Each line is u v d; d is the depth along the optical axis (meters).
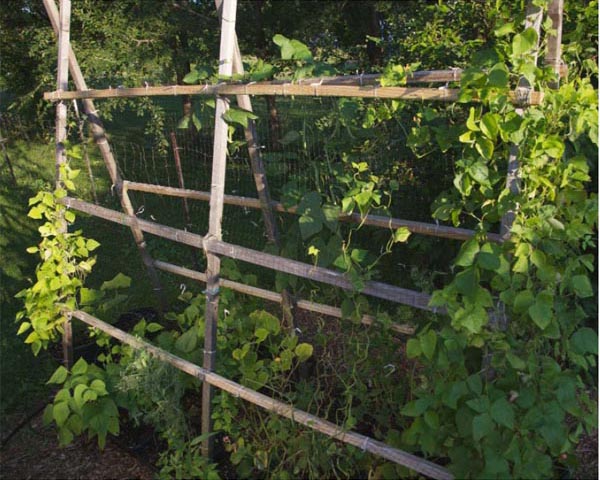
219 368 2.87
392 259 3.67
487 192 1.80
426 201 3.44
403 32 5.16
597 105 1.86
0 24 8.21
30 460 3.04
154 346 2.93
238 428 2.70
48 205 3.38
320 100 2.60
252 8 6.89
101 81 7.49
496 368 1.81
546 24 1.82
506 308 1.83
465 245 1.79
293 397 2.52
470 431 1.82
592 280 2.77
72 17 6.88
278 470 2.53
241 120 2.42
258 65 2.38
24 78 8.79
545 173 1.79
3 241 5.97
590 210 1.84
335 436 2.30
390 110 2.46
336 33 7.07
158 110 6.95
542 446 1.84
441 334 1.85
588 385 2.77
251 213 5.28
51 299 3.32
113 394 2.97
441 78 2.03
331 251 2.42
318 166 2.65
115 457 3.01
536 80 1.74
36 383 3.65
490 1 2.90
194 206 5.91
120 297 3.58
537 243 1.77
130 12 6.93
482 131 1.71
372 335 2.69
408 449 2.26
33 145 9.06
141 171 6.97
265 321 3.08
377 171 3.24
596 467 2.65
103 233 5.89
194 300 3.40
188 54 7.16
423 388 2.06
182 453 2.71
